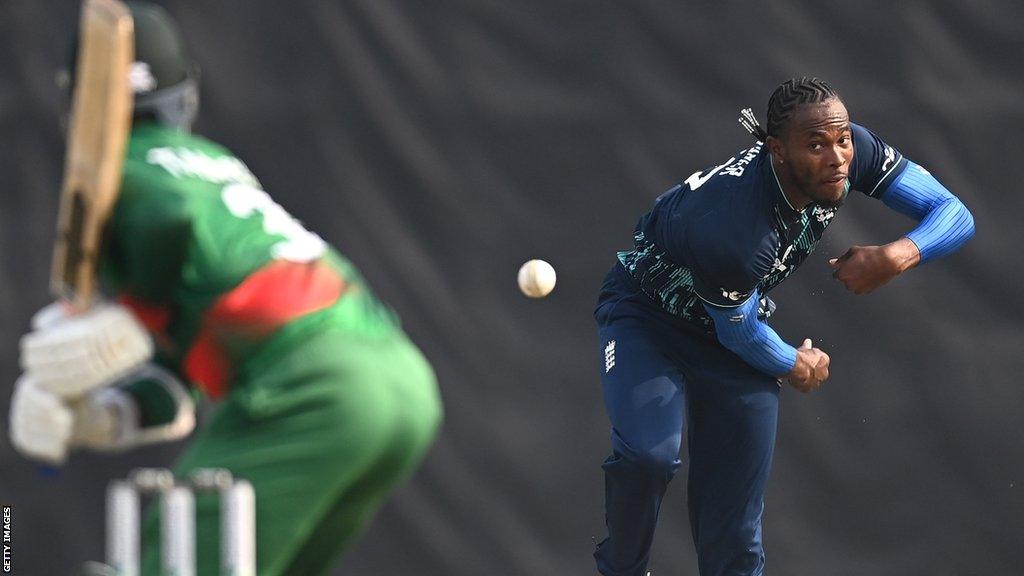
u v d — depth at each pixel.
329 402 10.09
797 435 23.95
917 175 15.89
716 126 23.84
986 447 24.38
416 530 22.58
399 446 10.56
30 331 21.42
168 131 10.57
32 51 21.72
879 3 24.53
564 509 22.97
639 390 15.82
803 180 14.31
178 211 9.79
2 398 21.28
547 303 23.17
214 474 9.64
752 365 15.72
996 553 24.27
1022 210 24.72
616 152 23.53
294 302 10.20
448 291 22.84
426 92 22.98
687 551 23.47
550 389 23.08
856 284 15.42
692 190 15.38
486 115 23.16
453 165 22.98
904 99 24.53
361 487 10.80
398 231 22.77
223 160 10.64
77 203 9.88
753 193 14.65
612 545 16.34
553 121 23.41
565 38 23.55
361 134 22.73
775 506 23.81
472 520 22.72
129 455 21.55
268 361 10.15
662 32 23.83
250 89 22.41
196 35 22.20
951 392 24.36
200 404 21.23
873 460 24.08
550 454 23.00
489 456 22.81
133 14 10.62
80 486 21.45
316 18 22.69
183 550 9.52
